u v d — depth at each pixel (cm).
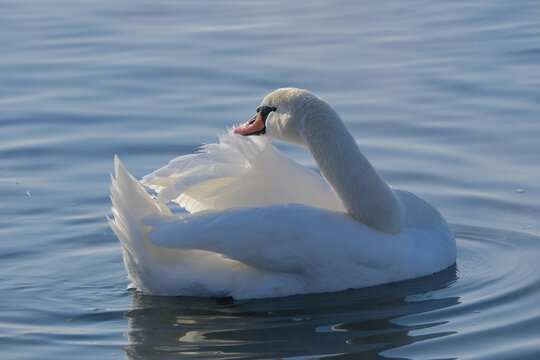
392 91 1992
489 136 1766
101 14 2597
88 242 1409
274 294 1206
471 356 1011
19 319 1147
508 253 1354
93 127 1848
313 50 2248
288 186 1269
